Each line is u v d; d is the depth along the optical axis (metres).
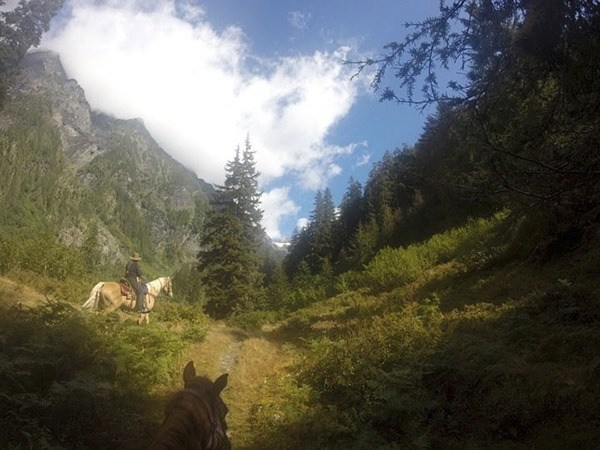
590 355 8.88
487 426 7.42
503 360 8.99
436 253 27.64
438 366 9.26
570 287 12.16
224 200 38.09
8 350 7.87
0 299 11.66
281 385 11.73
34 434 5.86
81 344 8.89
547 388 7.70
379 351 11.57
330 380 11.21
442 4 5.73
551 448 6.21
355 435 8.26
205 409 3.30
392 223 51.69
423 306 16.33
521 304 12.70
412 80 5.96
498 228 24.73
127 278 14.94
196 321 18.56
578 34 5.08
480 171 5.67
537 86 5.60
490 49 5.65
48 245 19.89
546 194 5.52
